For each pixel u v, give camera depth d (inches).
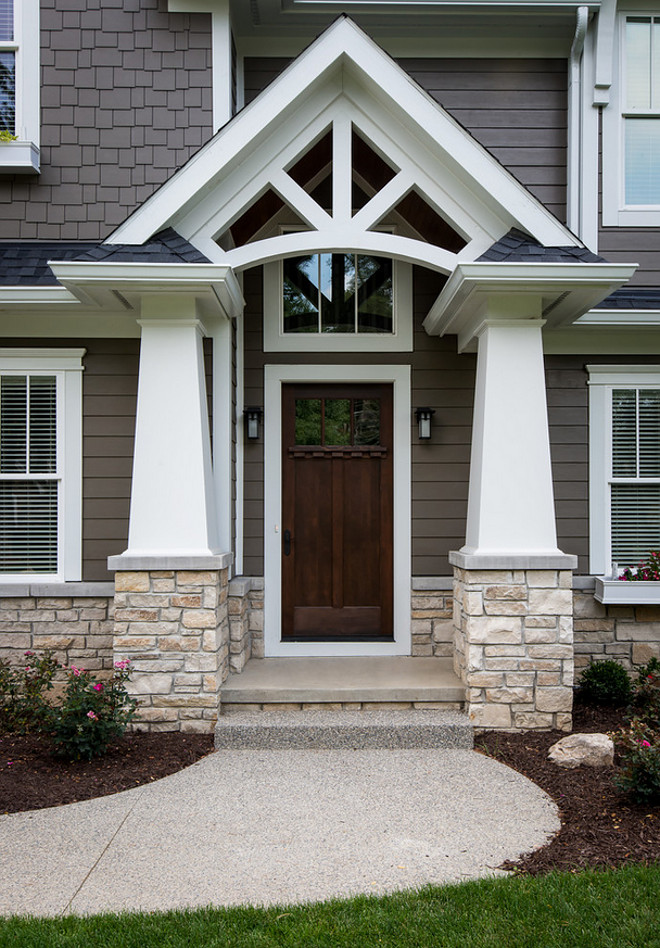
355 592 282.5
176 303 227.1
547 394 275.7
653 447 276.5
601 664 254.2
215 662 218.8
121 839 156.0
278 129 232.1
